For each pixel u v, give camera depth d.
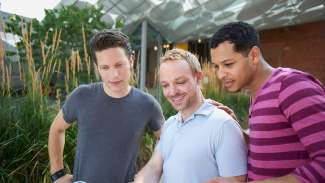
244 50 1.14
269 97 1.10
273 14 10.06
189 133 1.34
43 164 2.54
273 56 13.25
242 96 5.70
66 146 2.62
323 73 11.97
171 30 9.62
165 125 1.53
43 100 2.88
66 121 1.81
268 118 1.10
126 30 8.43
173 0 7.74
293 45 12.70
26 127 2.61
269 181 1.02
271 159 1.10
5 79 2.80
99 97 1.72
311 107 0.99
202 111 1.35
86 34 4.23
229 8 8.84
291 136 1.07
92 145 1.71
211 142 1.28
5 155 2.50
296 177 0.97
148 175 1.48
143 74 5.70
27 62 2.98
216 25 9.95
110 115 1.71
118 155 1.71
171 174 1.36
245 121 4.68
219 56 1.18
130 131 1.73
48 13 4.34
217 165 1.29
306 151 1.06
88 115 1.71
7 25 3.77
